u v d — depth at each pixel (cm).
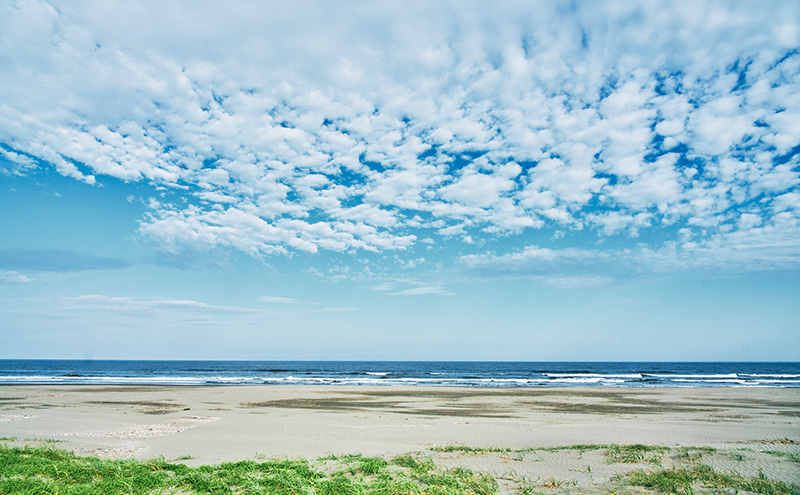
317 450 1254
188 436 1486
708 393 3556
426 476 834
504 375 7212
